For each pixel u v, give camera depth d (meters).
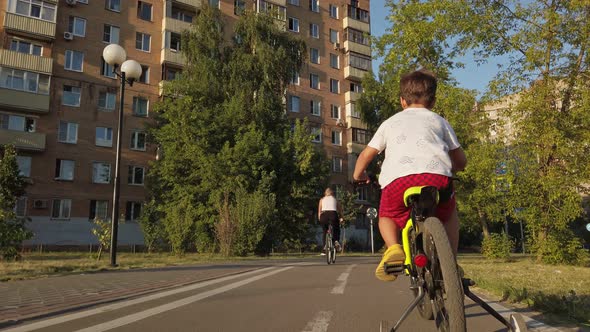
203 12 33.09
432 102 3.33
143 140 38.41
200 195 27.98
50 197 34.03
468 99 15.89
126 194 37.19
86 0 37.34
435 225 2.62
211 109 30.66
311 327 3.89
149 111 39.03
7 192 14.01
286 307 4.86
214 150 29.70
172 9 41.84
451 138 3.15
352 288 6.43
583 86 12.97
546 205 13.47
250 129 30.16
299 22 49.81
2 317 4.19
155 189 33.69
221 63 32.22
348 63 51.38
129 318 4.23
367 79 41.62
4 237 11.68
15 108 33.00
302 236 32.44
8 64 32.44
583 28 13.11
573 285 6.93
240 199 20.78
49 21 34.25
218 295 5.71
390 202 3.06
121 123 11.78
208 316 4.35
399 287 6.54
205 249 22.38
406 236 3.05
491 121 14.52
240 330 3.78
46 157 34.25
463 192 21.38
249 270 9.53
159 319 4.20
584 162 12.75
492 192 14.66
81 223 35.00
